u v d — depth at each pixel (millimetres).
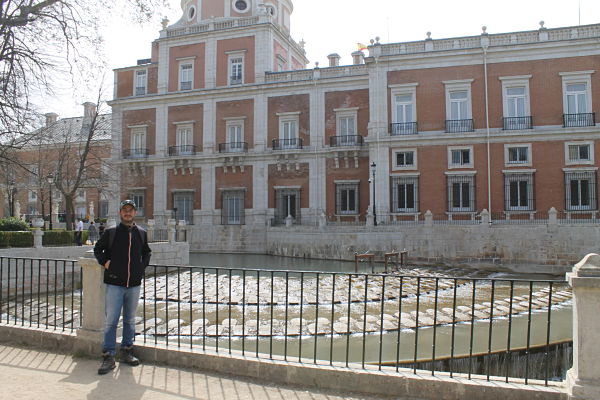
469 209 28031
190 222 36625
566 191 26547
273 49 36969
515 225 23453
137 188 37656
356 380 5324
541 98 27281
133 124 38562
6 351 6797
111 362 5914
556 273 22484
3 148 17359
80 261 6750
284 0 41875
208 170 36312
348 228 26922
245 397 5062
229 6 37781
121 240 6191
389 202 29047
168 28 38031
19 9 13062
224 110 36219
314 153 33562
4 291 15383
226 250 33562
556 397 4750
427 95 28891
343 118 33469
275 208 34562
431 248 24875
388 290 15734
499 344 9297
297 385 5480
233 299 14070
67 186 29141
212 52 36844
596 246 22016
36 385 5332
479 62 28234
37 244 16953
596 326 4465
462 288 16906
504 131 27375
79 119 37406
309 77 34531
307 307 12922
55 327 7371
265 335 9922
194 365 6055
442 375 5297
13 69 14180
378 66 29641
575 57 26828
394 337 9836
